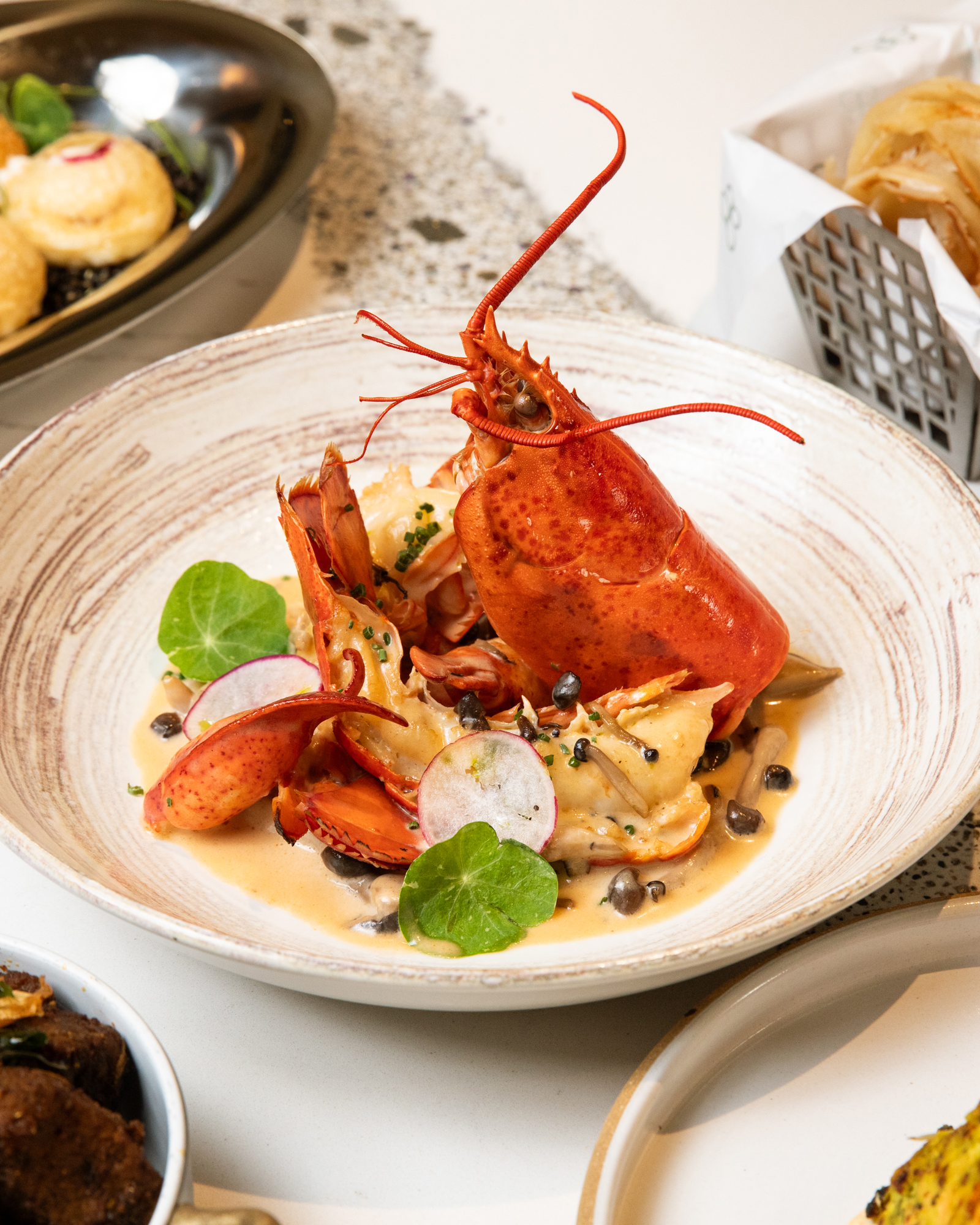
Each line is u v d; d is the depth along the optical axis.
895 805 0.61
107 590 0.69
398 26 1.05
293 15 1.07
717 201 0.88
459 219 0.87
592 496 0.62
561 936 0.60
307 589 0.65
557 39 1.03
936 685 0.63
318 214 0.88
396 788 0.63
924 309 0.70
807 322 0.76
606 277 0.84
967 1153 0.56
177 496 0.71
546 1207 0.56
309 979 0.56
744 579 0.65
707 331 0.81
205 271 0.77
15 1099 0.53
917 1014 0.59
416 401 0.73
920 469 0.67
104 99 0.90
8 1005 0.55
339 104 0.96
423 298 0.82
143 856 0.62
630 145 0.91
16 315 0.80
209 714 0.65
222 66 0.89
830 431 0.69
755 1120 0.57
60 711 0.65
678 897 0.61
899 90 0.75
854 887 0.56
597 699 0.65
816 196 0.70
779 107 0.75
